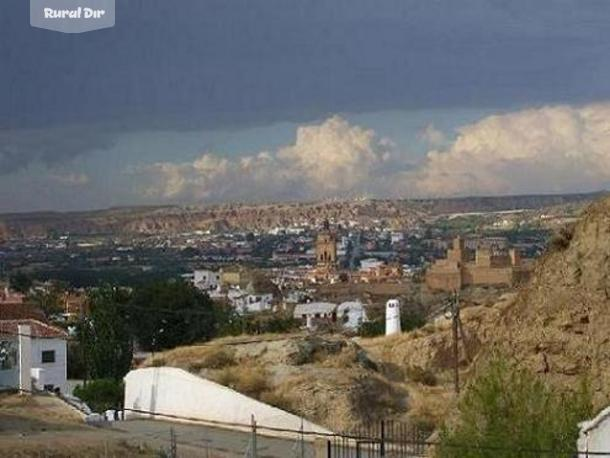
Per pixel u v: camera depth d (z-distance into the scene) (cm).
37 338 7244
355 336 7769
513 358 3519
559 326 3475
